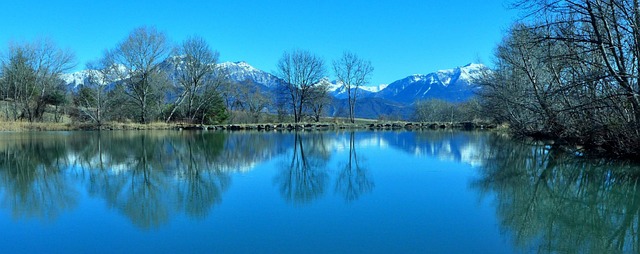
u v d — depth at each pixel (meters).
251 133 37.81
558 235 6.99
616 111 14.01
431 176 12.27
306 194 9.80
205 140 27.64
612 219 7.98
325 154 18.70
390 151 19.80
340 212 8.16
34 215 8.09
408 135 33.72
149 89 45.97
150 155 18.33
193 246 6.37
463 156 17.41
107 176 12.62
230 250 6.20
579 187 10.80
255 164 15.41
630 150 13.83
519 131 28.05
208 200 9.24
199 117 48.12
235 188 10.59
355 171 13.41
